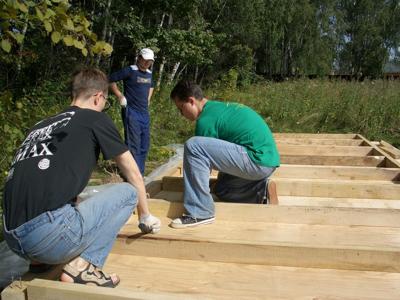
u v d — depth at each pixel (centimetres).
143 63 545
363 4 3538
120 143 206
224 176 324
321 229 281
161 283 222
